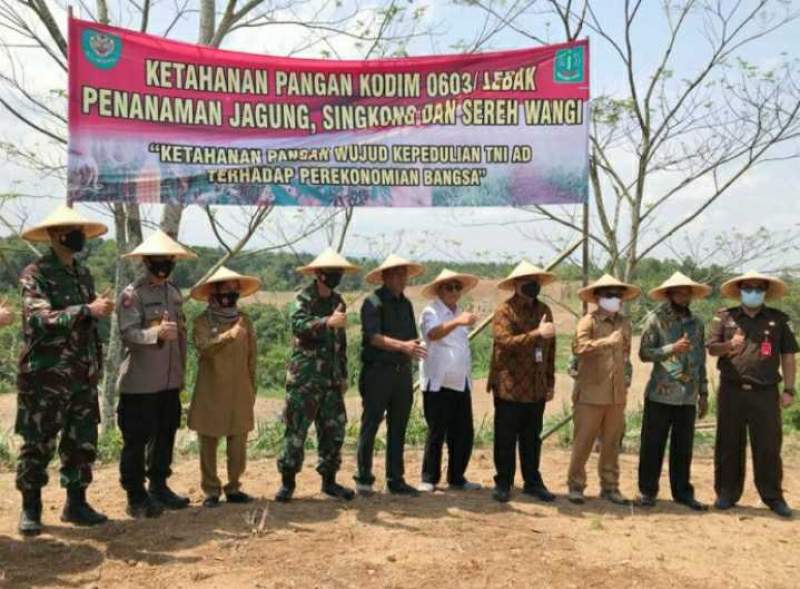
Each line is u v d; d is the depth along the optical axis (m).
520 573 5.05
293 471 6.45
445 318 6.90
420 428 9.52
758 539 5.96
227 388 6.22
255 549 5.34
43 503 6.36
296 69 7.85
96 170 7.39
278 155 7.83
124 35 7.46
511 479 6.74
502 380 6.71
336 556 5.24
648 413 6.79
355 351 16.27
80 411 5.64
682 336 6.73
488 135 8.09
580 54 8.16
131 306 5.85
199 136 7.66
